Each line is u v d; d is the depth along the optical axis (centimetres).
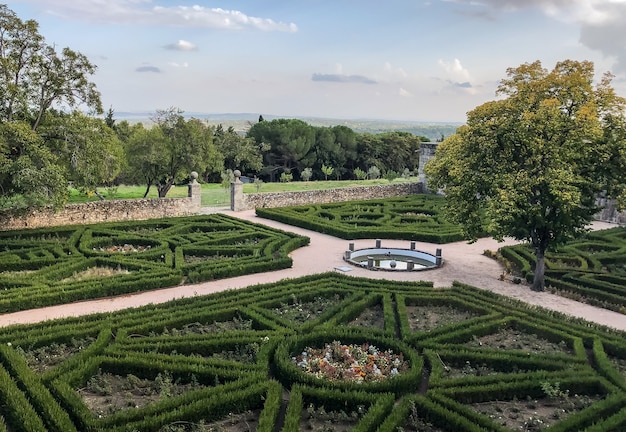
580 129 1499
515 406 986
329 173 5900
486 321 1377
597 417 918
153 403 941
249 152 5878
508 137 1559
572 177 1473
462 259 2166
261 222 2816
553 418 951
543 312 1475
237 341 1212
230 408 931
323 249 2272
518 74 1683
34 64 2052
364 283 1684
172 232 2314
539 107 1556
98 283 1588
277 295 1540
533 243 1723
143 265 1788
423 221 2845
